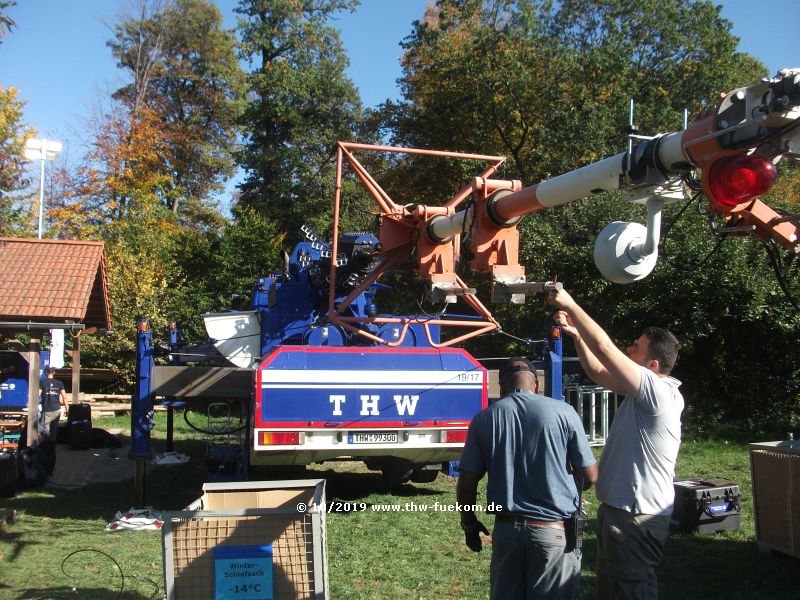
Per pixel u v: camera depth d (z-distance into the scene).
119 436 15.07
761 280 14.16
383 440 7.38
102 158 35.31
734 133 3.14
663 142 3.55
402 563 6.07
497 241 5.51
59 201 35.81
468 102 23.70
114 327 21.12
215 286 24.23
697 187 3.52
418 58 29.08
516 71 23.06
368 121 31.44
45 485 9.72
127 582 5.55
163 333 21.59
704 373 16.34
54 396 11.88
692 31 25.45
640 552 3.68
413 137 27.91
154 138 36.81
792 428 14.20
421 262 6.79
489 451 3.77
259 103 37.00
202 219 40.41
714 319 14.71
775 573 5.72
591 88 23.66
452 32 29.53
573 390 13.28
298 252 9.26
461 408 7.59
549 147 23.09
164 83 41.94
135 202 34.53
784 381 15.54
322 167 35.56
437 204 27.14
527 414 3.74
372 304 9.09
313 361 7.26
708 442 12.90
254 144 37.78
